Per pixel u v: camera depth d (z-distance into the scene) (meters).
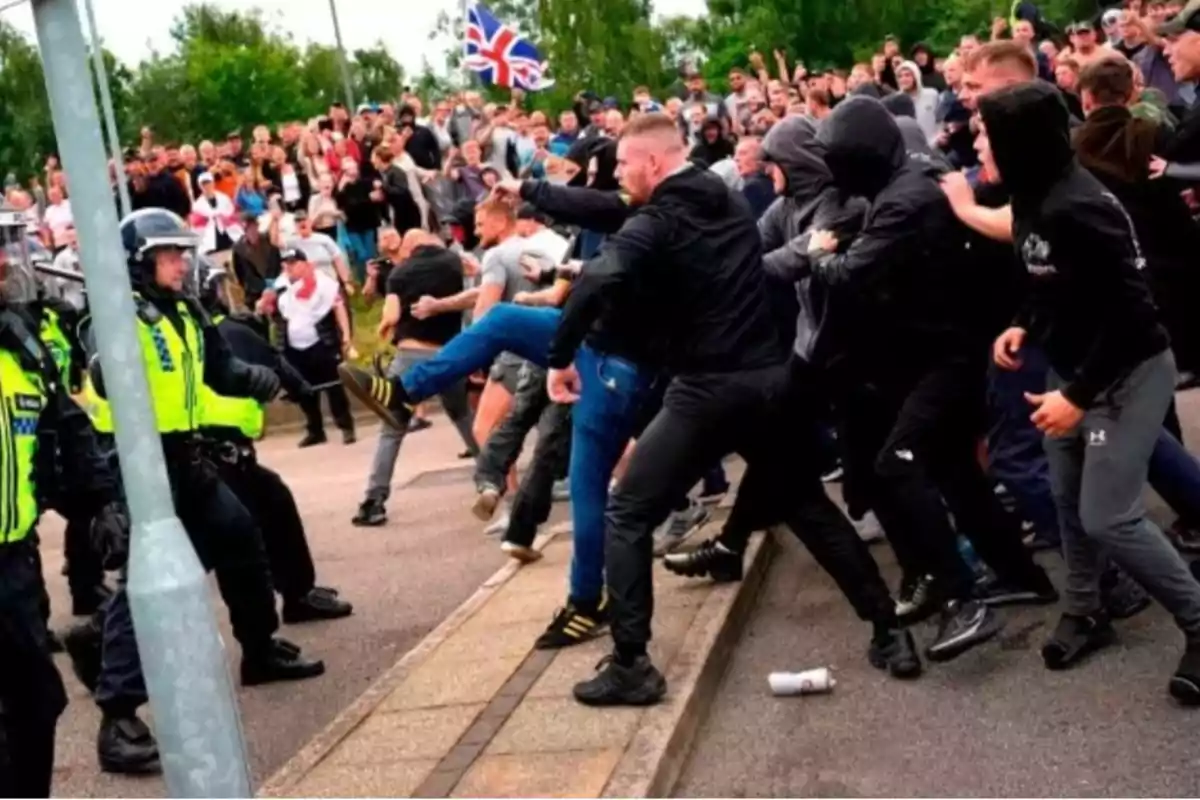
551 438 7.28
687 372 5.18
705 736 5.20
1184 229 6.64
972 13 42.00
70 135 3.09
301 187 19.61
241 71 62.81
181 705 3.19
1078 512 5.23
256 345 6.76
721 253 5.15
